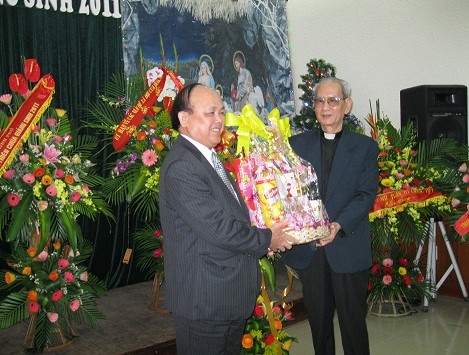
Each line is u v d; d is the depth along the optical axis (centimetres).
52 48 380
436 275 411
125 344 284
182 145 179
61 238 280
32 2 366
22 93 259
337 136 241
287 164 200
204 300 172
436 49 439
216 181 177
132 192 285
